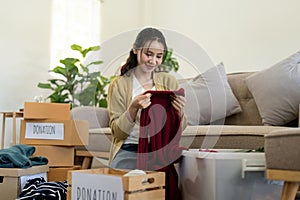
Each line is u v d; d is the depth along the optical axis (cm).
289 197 148
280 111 252
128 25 473
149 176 150
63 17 410
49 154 262
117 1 463
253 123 272
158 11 461
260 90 265
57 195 191
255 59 371
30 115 263
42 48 393
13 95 369
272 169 152
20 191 207
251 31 375
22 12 377
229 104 276
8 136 362
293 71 254
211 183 163
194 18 425
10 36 368
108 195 145
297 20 345
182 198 185
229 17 393
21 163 212
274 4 360
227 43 394
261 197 165
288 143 146
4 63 363
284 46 352
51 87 368
